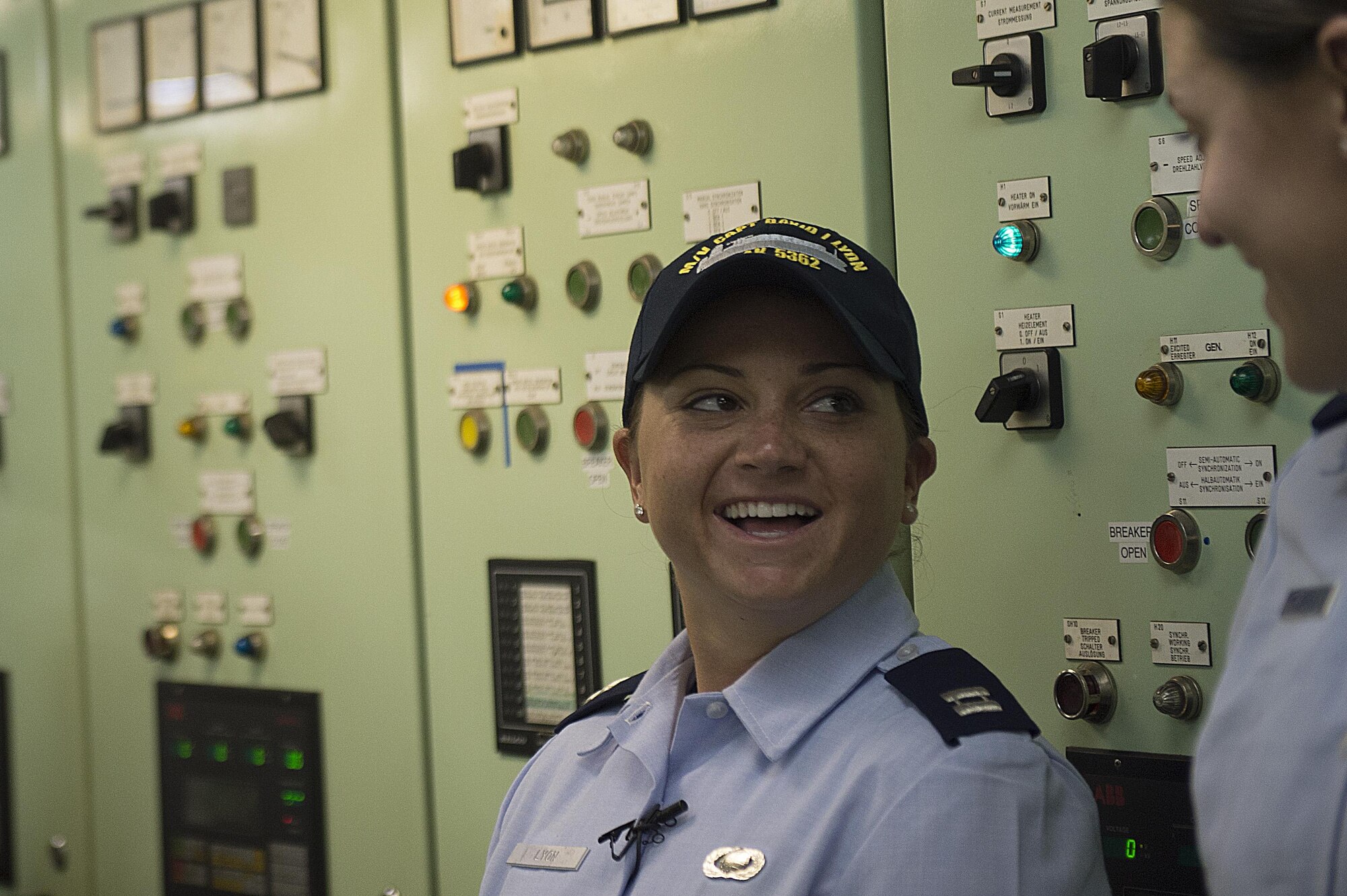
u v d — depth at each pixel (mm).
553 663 1761
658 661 1195
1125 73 1315
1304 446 802
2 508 2359
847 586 1038
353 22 1923
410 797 1899
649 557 1678
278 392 2018
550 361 1753
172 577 2154
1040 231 1395
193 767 2119
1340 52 609
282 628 2029
